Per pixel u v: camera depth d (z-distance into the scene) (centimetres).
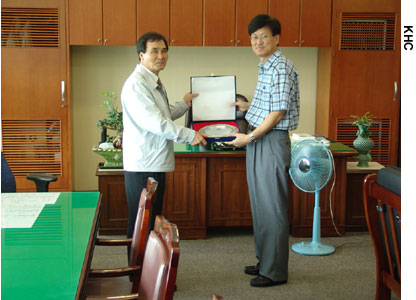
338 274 356
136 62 559
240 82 572
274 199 327
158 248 154
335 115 539
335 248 410
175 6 512
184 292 325
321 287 334
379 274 274
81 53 551
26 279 161
